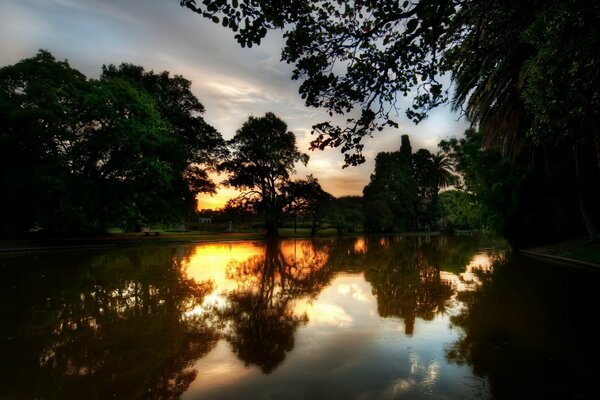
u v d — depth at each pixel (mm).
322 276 11852
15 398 3537
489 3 5945
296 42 5535
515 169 20016
